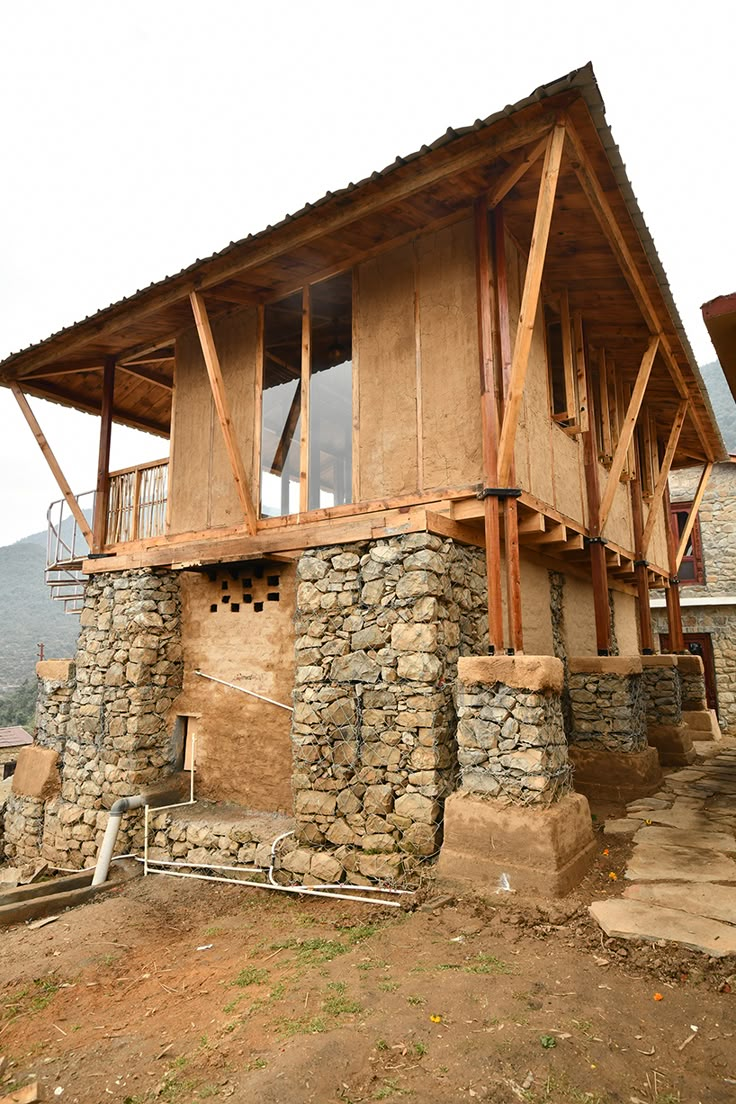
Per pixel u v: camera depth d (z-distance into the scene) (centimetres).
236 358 773
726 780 809
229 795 721
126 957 458
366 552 592
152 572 779
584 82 438
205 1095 253
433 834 506
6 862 834
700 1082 244
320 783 576
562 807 470
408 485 615
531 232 656
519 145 488
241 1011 326
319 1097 241
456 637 575
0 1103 272
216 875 619
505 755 481
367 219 614
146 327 827
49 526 992
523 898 432
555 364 827
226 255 640
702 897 412
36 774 830
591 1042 268
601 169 534
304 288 713
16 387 927
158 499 836
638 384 816
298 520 677
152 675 757
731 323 459
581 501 810
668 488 1429
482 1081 245
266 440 878
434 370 614
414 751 525
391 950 383
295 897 541
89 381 1020
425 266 631
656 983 318
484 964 346
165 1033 321
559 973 330
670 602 1290
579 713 758
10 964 465
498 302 586
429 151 502
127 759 730
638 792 711
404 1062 260
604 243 655
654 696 984
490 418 563
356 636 576
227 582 757
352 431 657
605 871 476
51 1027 356
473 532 625
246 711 718
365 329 664
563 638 830
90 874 673
